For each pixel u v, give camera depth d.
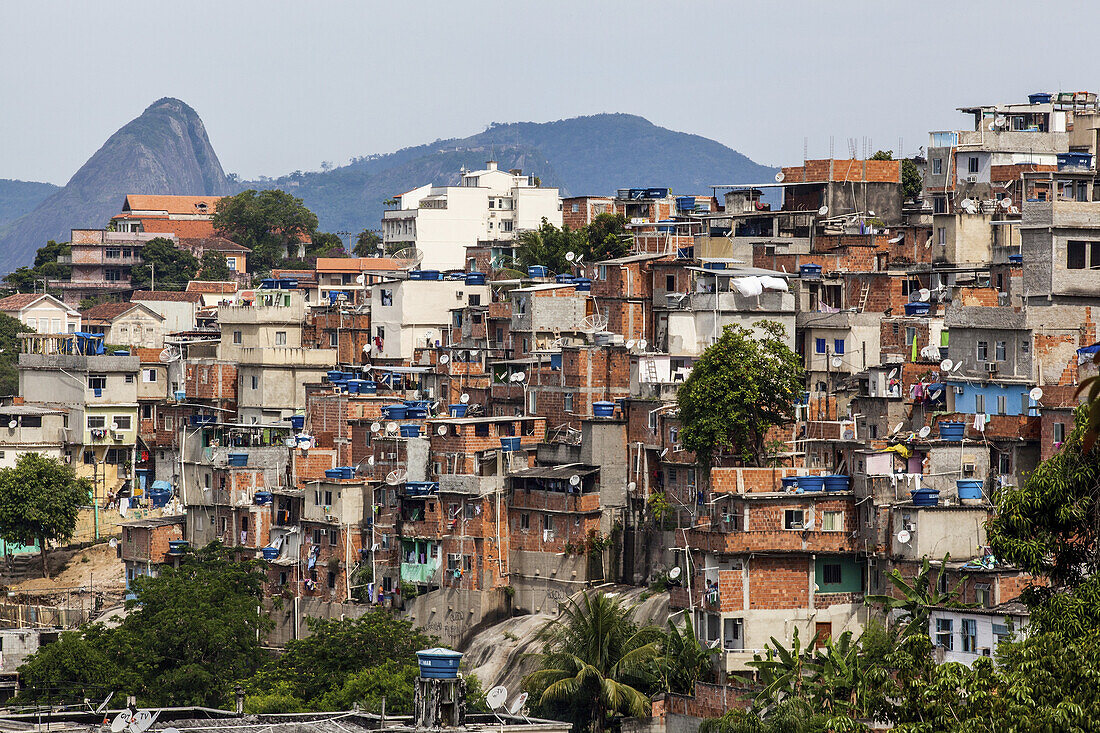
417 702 152.88
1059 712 130.38
